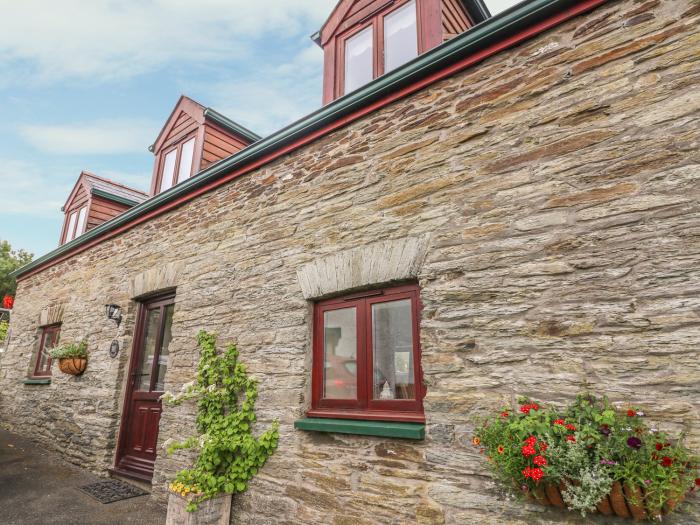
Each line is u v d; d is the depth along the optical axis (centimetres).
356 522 273
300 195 381
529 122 263
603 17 251
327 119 369
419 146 310
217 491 331
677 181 210
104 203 815
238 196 442
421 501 248
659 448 173
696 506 177
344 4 469
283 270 373
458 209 278
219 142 616
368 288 316
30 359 721
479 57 292
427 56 309
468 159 283
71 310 655
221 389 380
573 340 221
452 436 245
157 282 504
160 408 487
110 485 458
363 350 313
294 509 308
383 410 292
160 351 510
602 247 223
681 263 201
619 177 226
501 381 236
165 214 533
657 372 196
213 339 410
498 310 247
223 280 425
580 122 245
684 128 214
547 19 268
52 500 407
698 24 222
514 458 196
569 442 185
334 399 322
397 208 309
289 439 328
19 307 831
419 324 288
